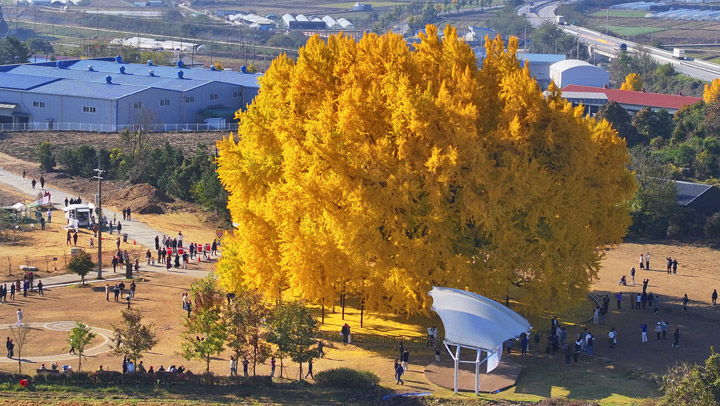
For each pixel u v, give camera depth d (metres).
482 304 70.94
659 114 191.75
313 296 78.81
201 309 71.06
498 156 80.56
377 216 77.25
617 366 75.94
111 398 65.56
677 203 135.00
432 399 67.00
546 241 80.19
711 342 84.00
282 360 76.06
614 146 89.00
